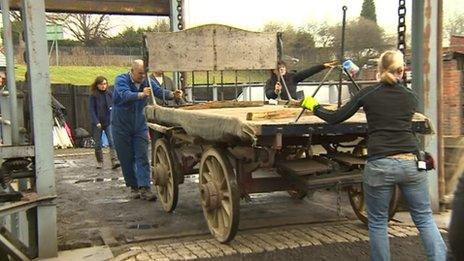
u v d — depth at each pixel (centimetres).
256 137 426
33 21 466
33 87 471
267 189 516
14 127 487
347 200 706
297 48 1526
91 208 695
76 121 1906
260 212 651
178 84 959
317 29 1709
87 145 1688
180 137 602
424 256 481
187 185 850
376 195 406
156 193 759
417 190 409
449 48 1102
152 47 729
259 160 495
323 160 506
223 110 614
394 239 524
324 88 1160
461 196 184
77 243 516
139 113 731
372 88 409
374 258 412
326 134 478
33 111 472
